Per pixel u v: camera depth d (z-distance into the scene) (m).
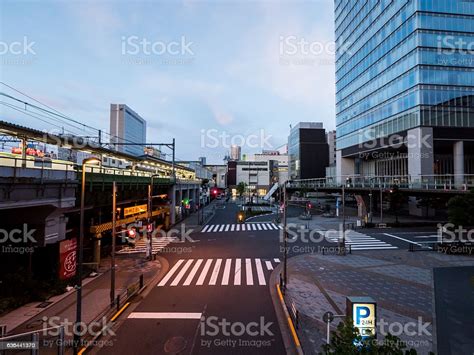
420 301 14.73
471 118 42.34
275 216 53.56
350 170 66.88
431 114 41.56
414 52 42.75
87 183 18.58
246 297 15.52
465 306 14.09
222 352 10.50
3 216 15.98
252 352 10.49
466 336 11.34
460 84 42.47
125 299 15.23
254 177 123.44
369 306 9.79
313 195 101.62
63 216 17.81
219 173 130.75
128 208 27.12
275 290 16.53
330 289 16.48
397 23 46.66
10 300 14.06
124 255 25.09
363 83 57.31
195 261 22.91
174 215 41.50
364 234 34.03
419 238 31.48
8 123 13.88
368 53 55.50
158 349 10.71
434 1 42.59
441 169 51.75
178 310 13.97
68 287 16.86
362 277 18.59
